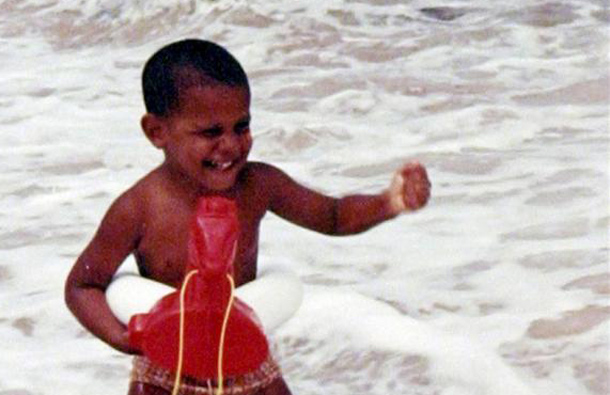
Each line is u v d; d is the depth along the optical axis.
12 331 9.95
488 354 8.80
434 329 9.23
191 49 6.68
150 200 6.80
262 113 16.34
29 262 11.46
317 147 14.84
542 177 13.06
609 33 19.56
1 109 17.22
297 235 11.77
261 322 6.34
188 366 6.21
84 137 15.76
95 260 6.84
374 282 10.50
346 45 19.44
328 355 9.09
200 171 6.64
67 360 9.39
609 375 8.49
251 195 6.94
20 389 8.90
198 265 6.04
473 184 13.04
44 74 19.16
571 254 10.71
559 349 8.91
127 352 6.59
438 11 21.12
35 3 23.25
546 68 17.91
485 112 15.76
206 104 6.53
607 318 9.32
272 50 19.33
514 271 10.47
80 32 21.69
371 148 14.65
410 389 8.52
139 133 15.91
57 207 13.09
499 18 20.53
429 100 16.56
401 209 6.75
